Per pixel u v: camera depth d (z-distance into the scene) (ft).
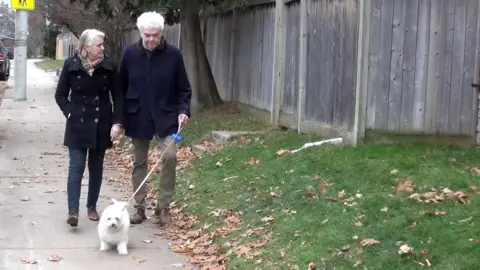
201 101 44.70
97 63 24.04
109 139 24.80
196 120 40.93
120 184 31.60
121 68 25.00
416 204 22.66
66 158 36.35
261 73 40.81
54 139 41.68
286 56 36.83
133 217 25.58
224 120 40.65
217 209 25.79
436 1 29.89
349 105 30.81
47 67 146.82
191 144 36.19
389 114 30.14
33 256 22.18
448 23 30.07
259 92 41.16
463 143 30.68
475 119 30.68
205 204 26.63
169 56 24.81
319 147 30.45
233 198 26.40
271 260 21.16
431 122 30.42
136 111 24.81
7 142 40.04
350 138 30.58
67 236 24.02
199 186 28.68
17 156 36.32
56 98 24.36
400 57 29.91
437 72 30.22
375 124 30.14
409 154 28.17
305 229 22.36
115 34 70.59
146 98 24.76
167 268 21.70
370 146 29.58
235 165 30.22
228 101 46.50
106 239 22.61
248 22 42.80
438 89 30.30
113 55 70.90
